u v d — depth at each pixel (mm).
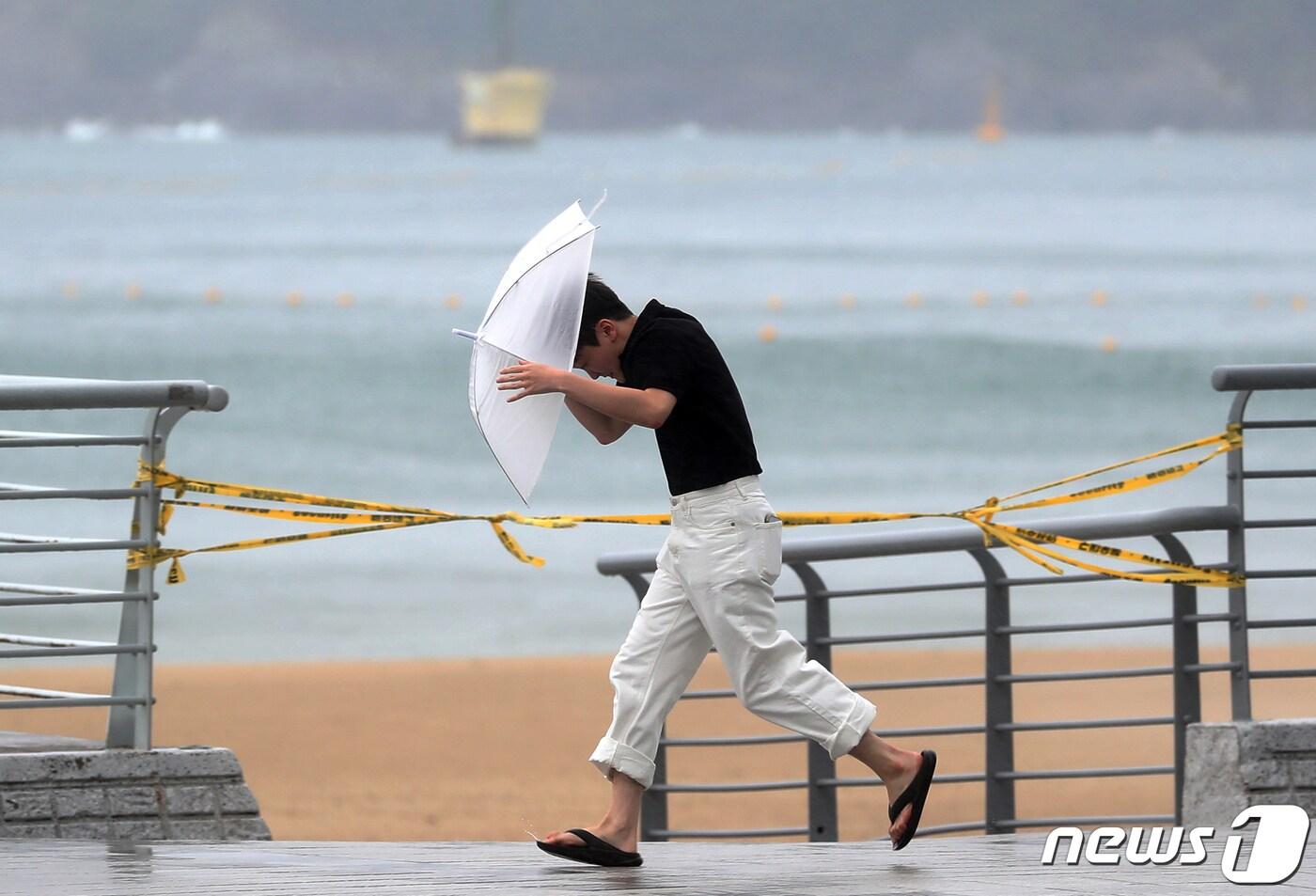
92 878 17016
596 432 19641
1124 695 56594
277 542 22703
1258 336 179250
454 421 133250
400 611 77750
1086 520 24016
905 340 166750
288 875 17469
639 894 16219
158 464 22281
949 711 54188
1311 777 21641
